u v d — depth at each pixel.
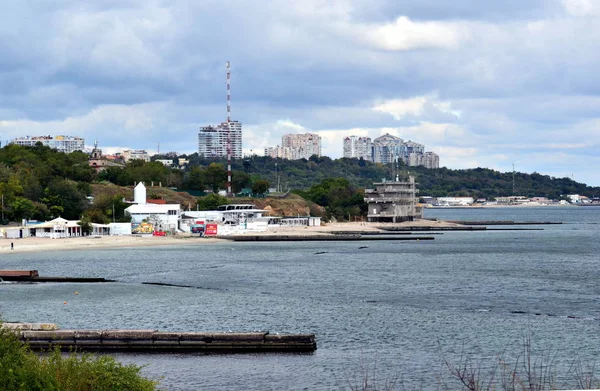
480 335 104.56
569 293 145.75
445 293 145.75
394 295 142.88
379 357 92.38
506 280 168.50
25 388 57.81
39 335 94.50
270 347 94.50
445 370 86.88
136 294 143.50
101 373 62.56
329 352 94.50
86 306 128.75
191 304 130.88
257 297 139.75
